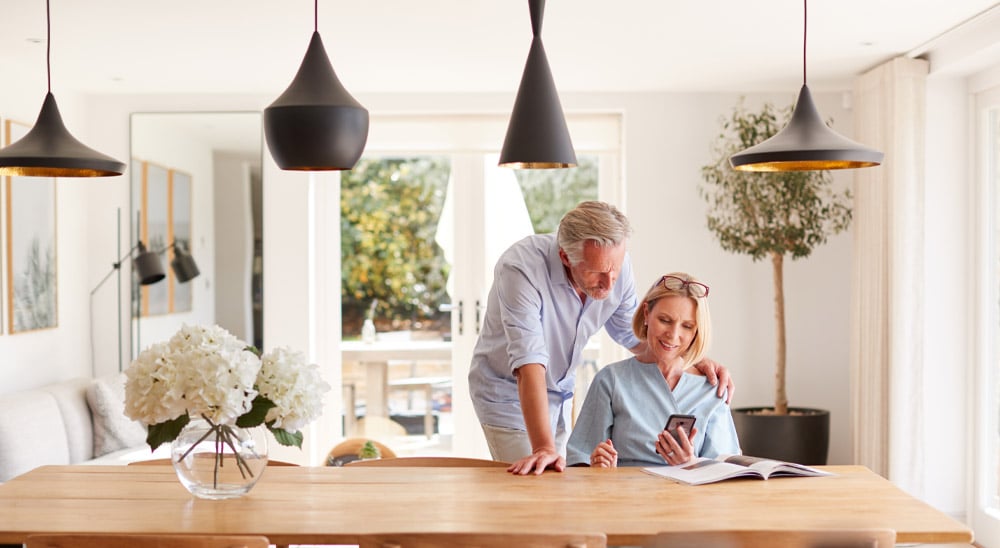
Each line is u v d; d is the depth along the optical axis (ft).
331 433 20.85
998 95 15.87
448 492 8.59
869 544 6.91
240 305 19.81
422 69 17.49
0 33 14.52
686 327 10.13
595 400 10.37
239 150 19.76
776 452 17.89
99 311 19.67
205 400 7.81
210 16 13.74
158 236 19.71
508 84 18.92
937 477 17.12
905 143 16.28
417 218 24.18
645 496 8.42
